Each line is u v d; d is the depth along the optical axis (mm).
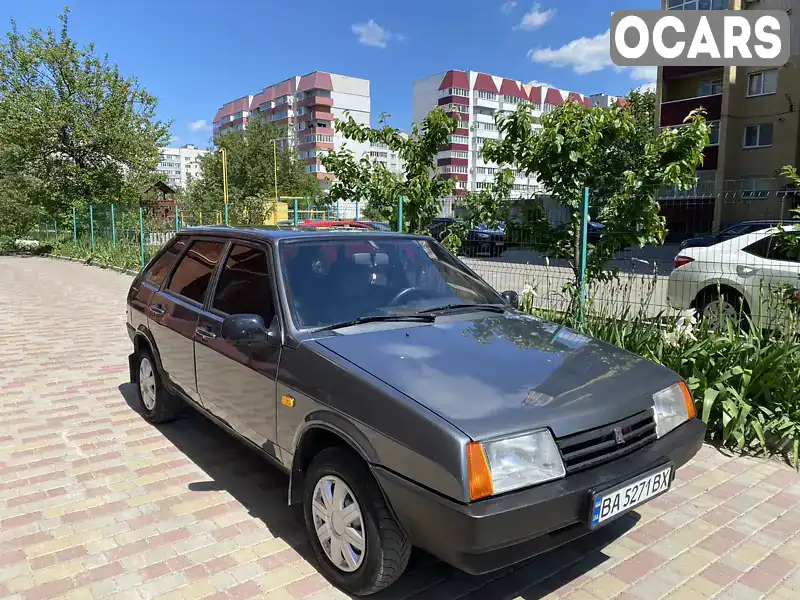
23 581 2852
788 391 4582
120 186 25438
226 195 40969
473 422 2371
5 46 24422
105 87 25359
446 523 2254
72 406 5438
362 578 2652
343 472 2707
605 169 6660
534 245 7004
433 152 8938
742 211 8023
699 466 4254
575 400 2637
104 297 12750
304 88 100812
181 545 3174
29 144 23719
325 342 3053
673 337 5215
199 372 3953
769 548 3219
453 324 3463
